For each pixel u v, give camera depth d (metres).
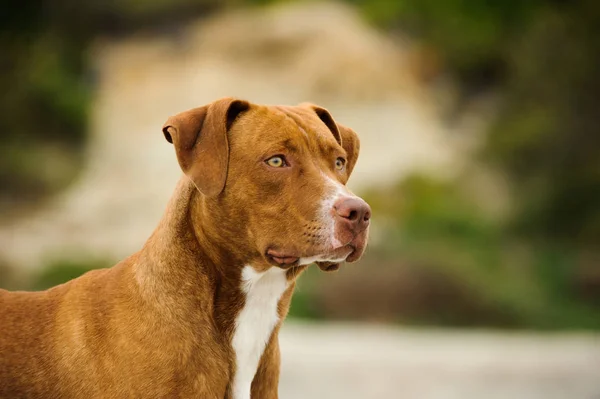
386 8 31.72
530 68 24.98
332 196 4.37
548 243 21.80
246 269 4.46
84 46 28.48
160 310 4.28
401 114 22.58
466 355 10.11
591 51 23.97
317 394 8.80
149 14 25.73
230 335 4.45
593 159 23.05
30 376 4.36
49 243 18.92
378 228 18.45
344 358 9.85
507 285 17.23
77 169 25.39
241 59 22.78
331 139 4.70
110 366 4.24
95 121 24.45
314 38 23.05
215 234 4.42
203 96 22.16
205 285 4.39
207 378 4.29
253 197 4.41
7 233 20.36
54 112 27.00
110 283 4.51
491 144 24.27
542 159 23.53
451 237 19.28
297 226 4.35
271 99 22.11
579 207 22.39
